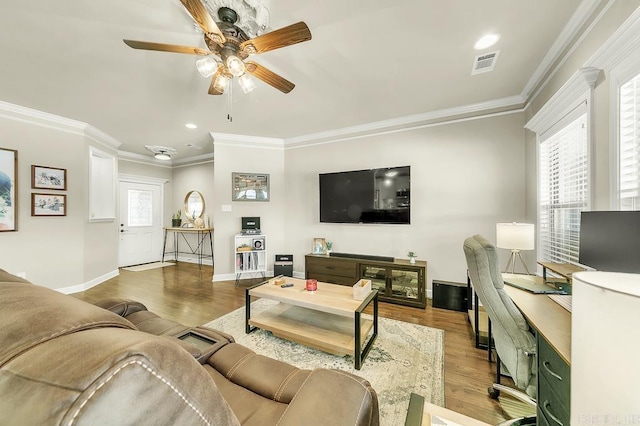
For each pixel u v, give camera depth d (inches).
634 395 16.5
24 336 13.9
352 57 80.9
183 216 229.8
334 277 139.2
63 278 132.1
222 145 162.2
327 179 152.9
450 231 124.5
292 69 87.7
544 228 92.1
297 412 26.8
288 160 171.8
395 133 136.8
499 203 114.4
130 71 87.1
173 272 185.5
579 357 20.2
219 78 73.3
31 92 102.5
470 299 106.7
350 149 150.0
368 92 104.7
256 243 159.0
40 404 10.8
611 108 54.3
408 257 129.9
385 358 76.4
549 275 81.0
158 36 70.4
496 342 56.1
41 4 59.0
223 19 58.9
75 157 136.1
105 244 160.6
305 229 166.6
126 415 11.4
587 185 62.4
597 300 18.8
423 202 130.4
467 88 101.7
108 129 149.4
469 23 66.4
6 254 114.0
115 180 170.7
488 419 54.4
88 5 59.5
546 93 87.0
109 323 16.4
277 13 62.3
